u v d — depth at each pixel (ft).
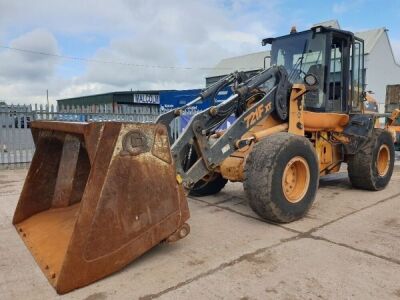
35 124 12.75
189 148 13.44
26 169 28.86
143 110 39.55
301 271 9.93
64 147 13.35
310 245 11.71
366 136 18.65
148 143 9.91
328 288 9.06
